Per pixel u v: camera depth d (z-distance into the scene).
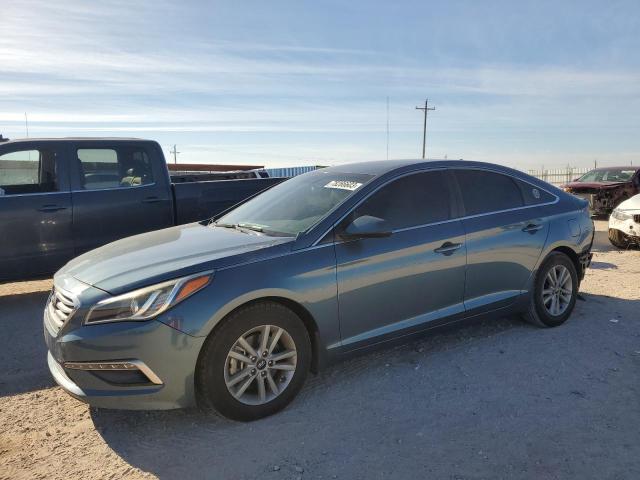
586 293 6.24
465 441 3.03
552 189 5.13
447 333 4.61
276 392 3.38
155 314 2.99
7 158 6.06
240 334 3.20
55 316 3.31
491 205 4.55
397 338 3.93
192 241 3.79
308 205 4.05
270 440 3.10
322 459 2.89
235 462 2.89
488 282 4.41
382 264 3.76
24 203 6.04
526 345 4.50
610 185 15.31
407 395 3.62
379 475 2.74
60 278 3.60
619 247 9.95
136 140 6.81
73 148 6.40
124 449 3.06
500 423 3.22
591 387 3.69
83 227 6.39
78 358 3.00
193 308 3.04
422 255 3.97
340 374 3.99
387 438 3.09
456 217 4.29
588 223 5.22
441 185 4.32
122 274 3.22
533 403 3.46
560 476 2.69
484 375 3.91
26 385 3.98
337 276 3.55
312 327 3.54
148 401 3.03
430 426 3.21
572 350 4.37
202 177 10.62
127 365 2.98
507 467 2.78
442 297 4.14
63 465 2.91
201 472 2.81
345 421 3.29
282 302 3.40
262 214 4.29
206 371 3.11
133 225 6.71
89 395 3.01
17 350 4.75
